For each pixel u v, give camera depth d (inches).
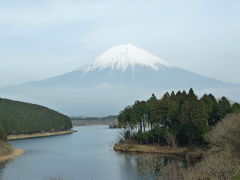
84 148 4921.3
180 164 2682.1
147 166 2773.1
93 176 2701.8
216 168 1685.5
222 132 2669.8
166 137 4057.6
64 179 2576.3
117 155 3971.5
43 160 3700.8
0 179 2637.8
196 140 3848.4
